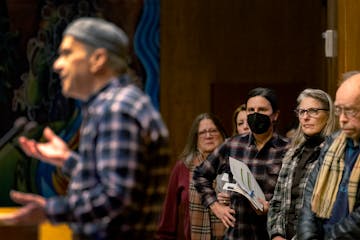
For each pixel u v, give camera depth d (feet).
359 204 14.38
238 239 18.61
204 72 31.14
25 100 29.91
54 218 10.38
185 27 31.04
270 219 17.34
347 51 21.93
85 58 10.87
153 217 10.82
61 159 11.51
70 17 30.01
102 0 30.09
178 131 31.01
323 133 17.17
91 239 10.46
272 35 31.30
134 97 10.73
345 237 14.19
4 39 29.89
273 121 19.07
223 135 21.86
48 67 29.94
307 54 31.12
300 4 31.19
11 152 29.50
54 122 29.89
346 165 14.75
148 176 10.70
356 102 14.30
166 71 30.96
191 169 21.63
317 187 14.97
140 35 30.40
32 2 29.96
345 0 21.93
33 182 29.66
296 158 17.28
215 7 31.22
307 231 14.96
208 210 20.59
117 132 10.40
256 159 18.92
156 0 30.50
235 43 31.24
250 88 31.14
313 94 17.25
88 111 10.96
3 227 10.51
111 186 10.18
